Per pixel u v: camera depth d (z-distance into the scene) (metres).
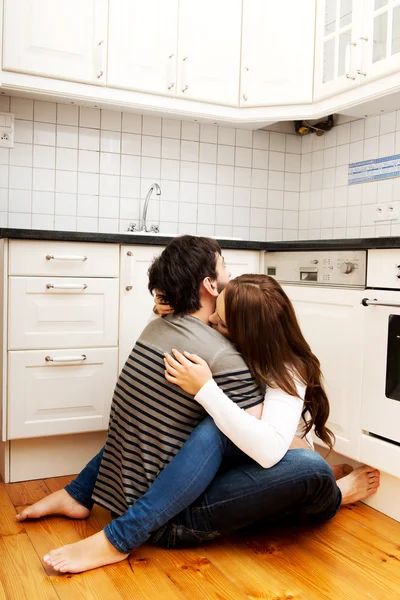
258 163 3.12
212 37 2.60
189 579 1.42
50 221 2.65
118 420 1.59
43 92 2.33
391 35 2.18
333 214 2.99
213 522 1.51
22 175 2.60
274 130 3.15
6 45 2.25
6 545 1.59
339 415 2.01
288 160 3.20
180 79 2.55
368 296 1.89
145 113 2.79
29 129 2.60
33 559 1.51
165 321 1.58
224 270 1.62
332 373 2.05
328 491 1.54
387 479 1.87
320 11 2.52
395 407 1.78
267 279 1.57
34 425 2.09
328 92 2.48
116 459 1.61
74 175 2.69
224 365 1.48
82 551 1.46
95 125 2.72
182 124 2.92
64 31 2.33
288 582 1.42
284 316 1.51
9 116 2.55
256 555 1.56
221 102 2.63
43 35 2.30
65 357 2.11
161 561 1.51
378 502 1.91
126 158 2.80
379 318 1.85
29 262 2.04
